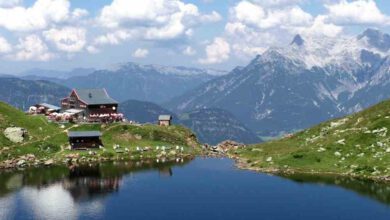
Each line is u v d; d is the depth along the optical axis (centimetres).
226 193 14300
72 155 19125
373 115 19675
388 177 15262
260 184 15388
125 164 18638
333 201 13288
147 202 13250
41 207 12612
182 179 16150
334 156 17488
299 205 12975
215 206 12900
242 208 12738
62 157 18925
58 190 14388
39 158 18738
